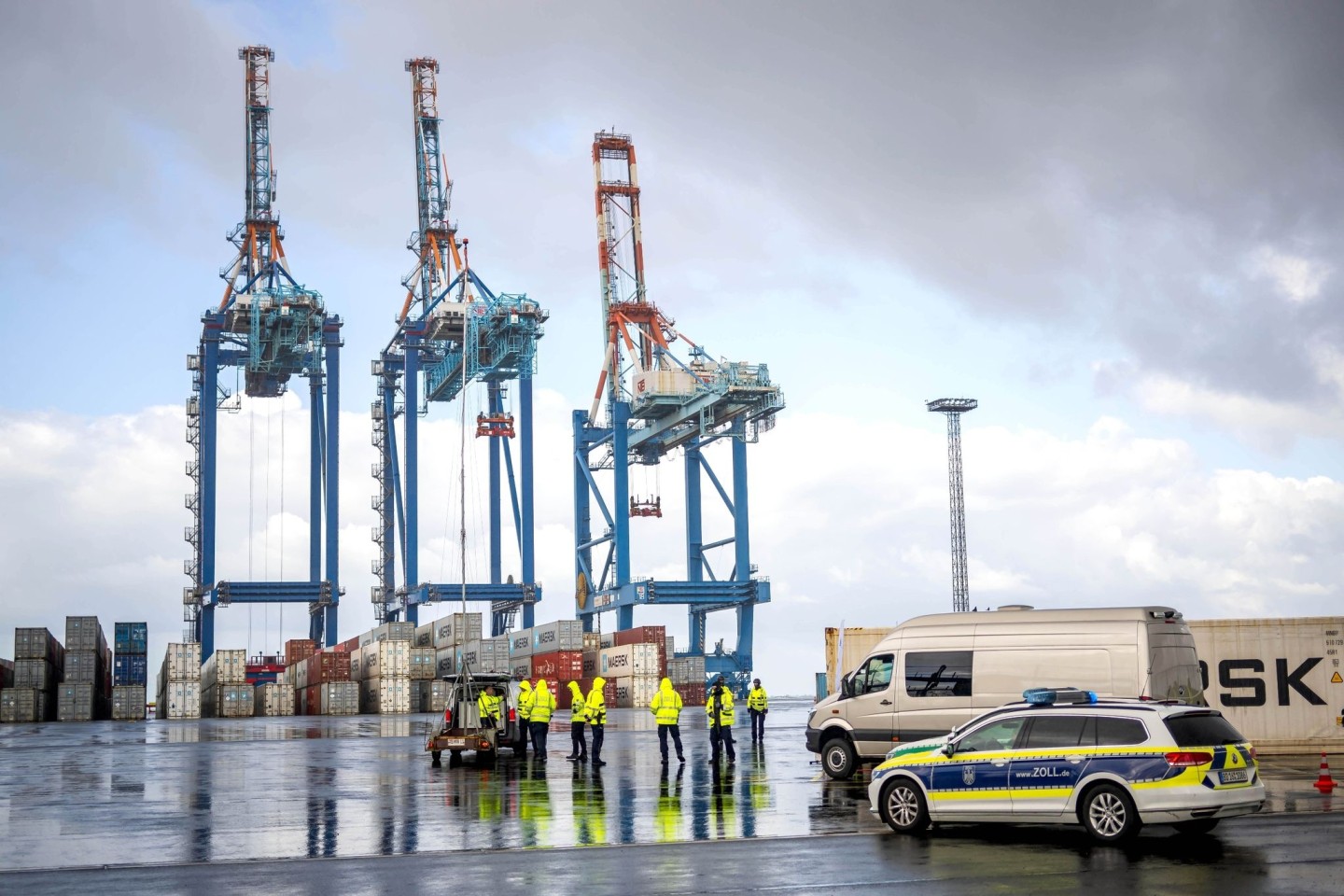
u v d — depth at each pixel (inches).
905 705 965.8
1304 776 970.7
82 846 700.0
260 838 722.2
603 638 3833.7
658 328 4411.9
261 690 3919.8
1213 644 1159.0
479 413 4936.0
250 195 4596.5
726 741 1224.8
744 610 4311.0
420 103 4886.8
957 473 5147.6
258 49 4675.2
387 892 530.6
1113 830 633.0
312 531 4736.7
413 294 4830.2
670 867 585.6
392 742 1882.4
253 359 4352.9
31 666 3105.3
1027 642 924.0
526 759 1334.9
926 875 552.7
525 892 524.1
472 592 4530.0
